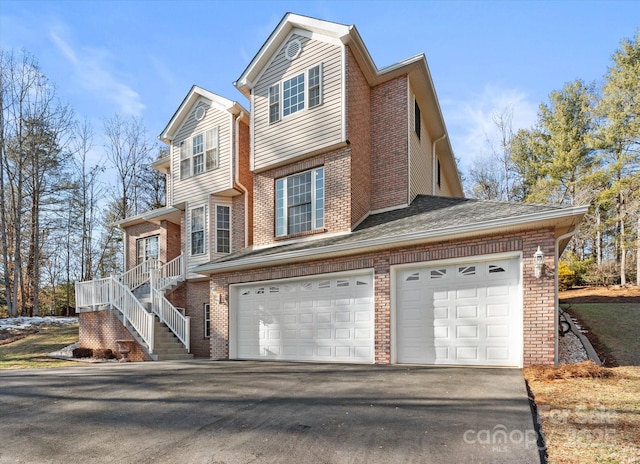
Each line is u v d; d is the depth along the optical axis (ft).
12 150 89.30
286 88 43.73
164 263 64.13
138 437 14.74
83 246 107.14
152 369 31.60
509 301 27.55
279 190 44.47
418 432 13.84
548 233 26.17
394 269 32.01
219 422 16.14
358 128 40.88
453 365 28.86
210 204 53.88
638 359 27.32
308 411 17.16
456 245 29.32
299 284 37.91
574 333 34.71
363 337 33.35
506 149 105.50
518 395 18.26
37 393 22.80
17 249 85.92
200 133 56.54
